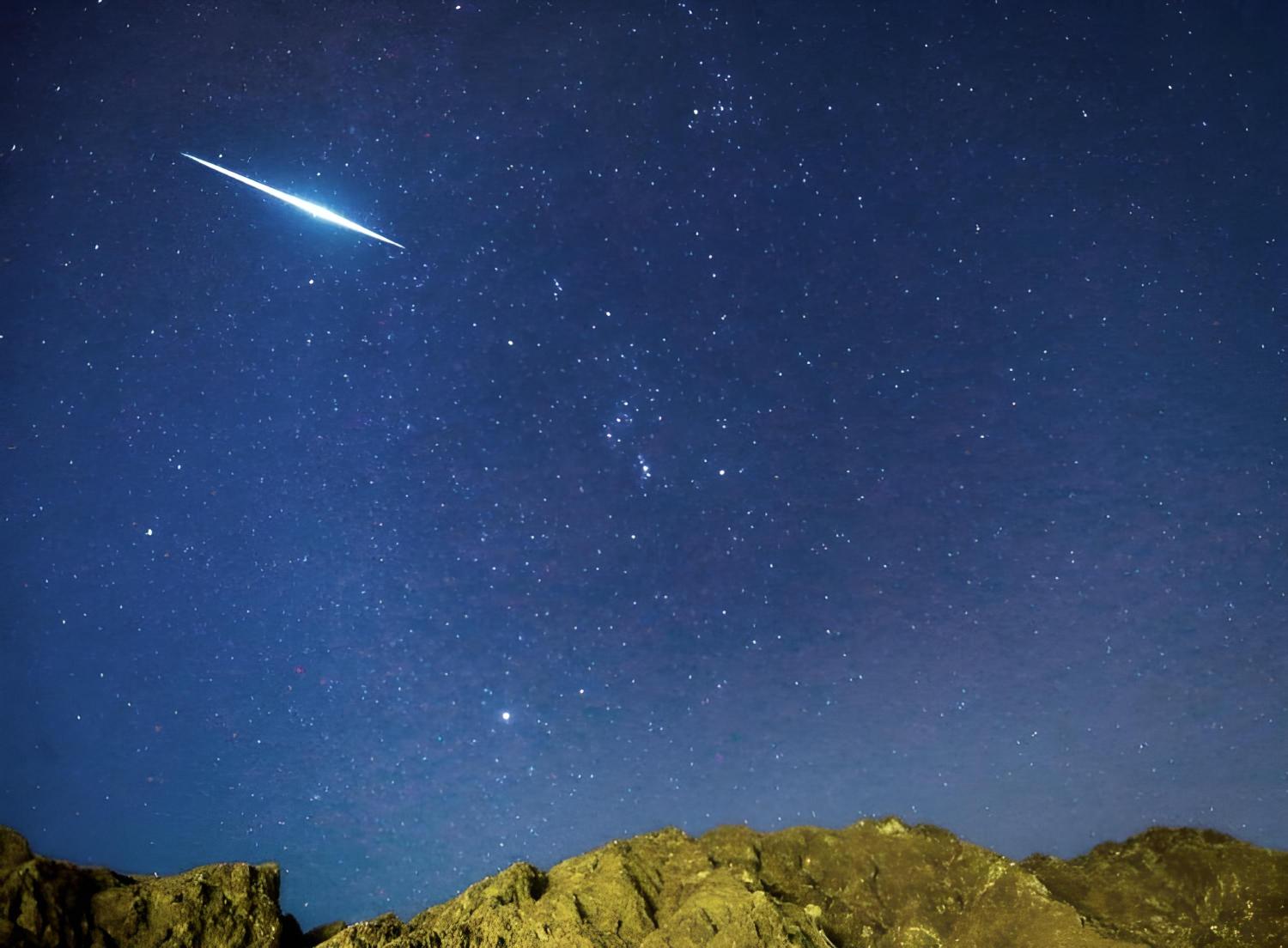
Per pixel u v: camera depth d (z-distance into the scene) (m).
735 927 5.05
